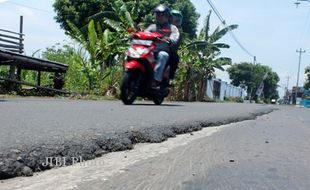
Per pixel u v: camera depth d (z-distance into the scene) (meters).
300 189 2.38
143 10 25.64
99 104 8.30
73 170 2.57
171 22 9.51
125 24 17.56
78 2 27.25
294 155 3.54
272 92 84.94
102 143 3.27
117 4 18.02
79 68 15.06
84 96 12.63
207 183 2.41
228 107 11.36
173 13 11.10
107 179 2.39
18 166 2.40
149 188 2.25
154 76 8.61
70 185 2.22
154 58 8.60
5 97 9.68
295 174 2.76
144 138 3.88
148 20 24.34
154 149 3.50
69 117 4.77
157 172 2.63
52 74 15.41
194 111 7.53
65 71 13.22
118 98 13.35
